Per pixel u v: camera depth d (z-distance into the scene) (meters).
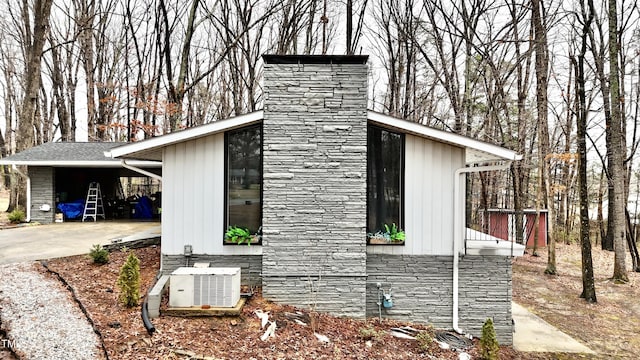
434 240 7.02
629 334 7.84
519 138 15.89
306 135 6.65
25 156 14.12
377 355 5.45
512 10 15.54
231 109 22.88
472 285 7.03
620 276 11.84
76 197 16.98
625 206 13.89
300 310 6.50
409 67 18.75
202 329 5.33
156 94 19.70
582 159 10.21
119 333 4.98
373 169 7.07
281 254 6.64
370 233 7.02
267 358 4.81
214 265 6.91
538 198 16.05
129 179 21.64
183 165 6.88
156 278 6.80
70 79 23.44
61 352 4.43
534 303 9.75
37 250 9.17
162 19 19.64
